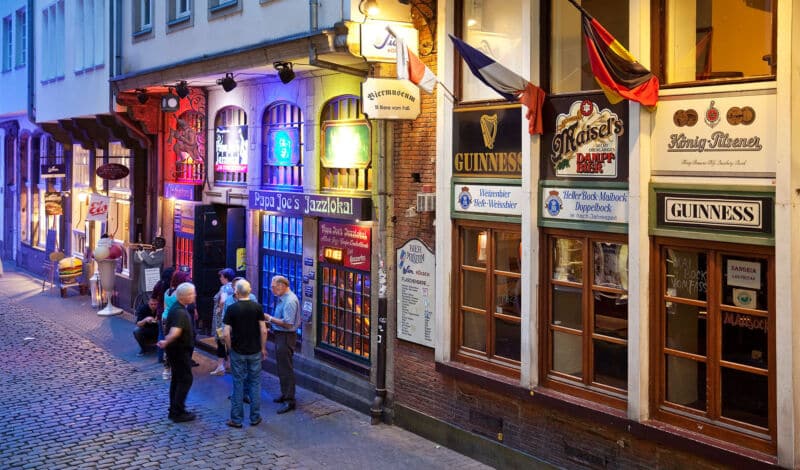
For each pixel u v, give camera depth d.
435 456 9.82
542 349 8.94
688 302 7.53
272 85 13.91
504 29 9.47
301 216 13.34
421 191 10.45
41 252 25.61
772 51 6.86
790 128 6.60
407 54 9.00
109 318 18.41
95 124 20.30
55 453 9.71
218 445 10.07
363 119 11.70
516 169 9.11
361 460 9.63
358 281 12.02
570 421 8.59
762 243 6.86
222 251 16.08
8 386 12.62
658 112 7.61
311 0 10.82
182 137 16.22
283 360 11.55
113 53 17.27
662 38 7.66
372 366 11.49
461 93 9.89
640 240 7.70
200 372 13.66
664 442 7.54
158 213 17.86
